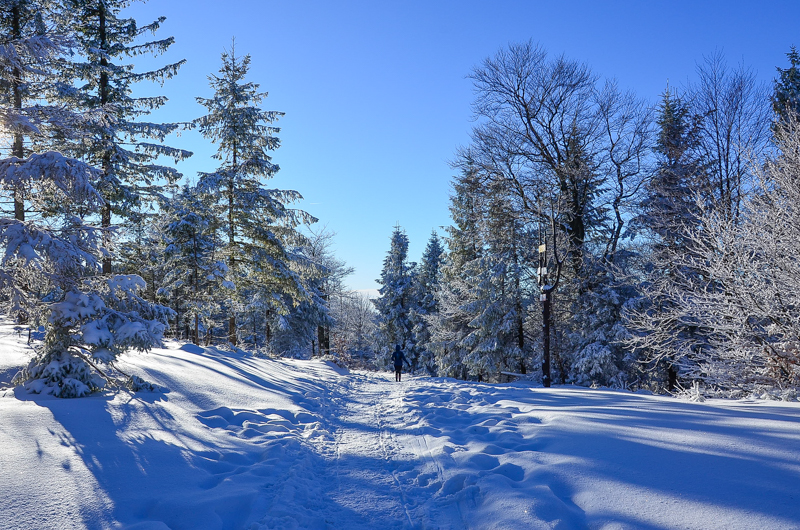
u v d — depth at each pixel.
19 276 6.70
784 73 23.02
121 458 4.61
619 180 23.45
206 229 21.09
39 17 14.65
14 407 5.56
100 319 6.93
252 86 22.78
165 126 20.06
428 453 5.98
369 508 4.34
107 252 7.03
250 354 18.14
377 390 13.06
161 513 3.70
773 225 9.62
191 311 20.06
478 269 25.81
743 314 10.09
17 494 3.61
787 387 9.46
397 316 39.16
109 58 19.73
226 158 22.77
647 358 19.39
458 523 3.99
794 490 3.60
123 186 18.78
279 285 24.03
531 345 26.11
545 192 21.80
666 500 3.71
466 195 26.66
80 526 3.34
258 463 5.29
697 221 16.67
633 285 19.75
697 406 7.76
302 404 9.20
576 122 24.02
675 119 22.27
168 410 6.68
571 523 3.67
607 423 6.45
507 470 4.97
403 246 40.25
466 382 15.67
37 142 12.57
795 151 9.97
